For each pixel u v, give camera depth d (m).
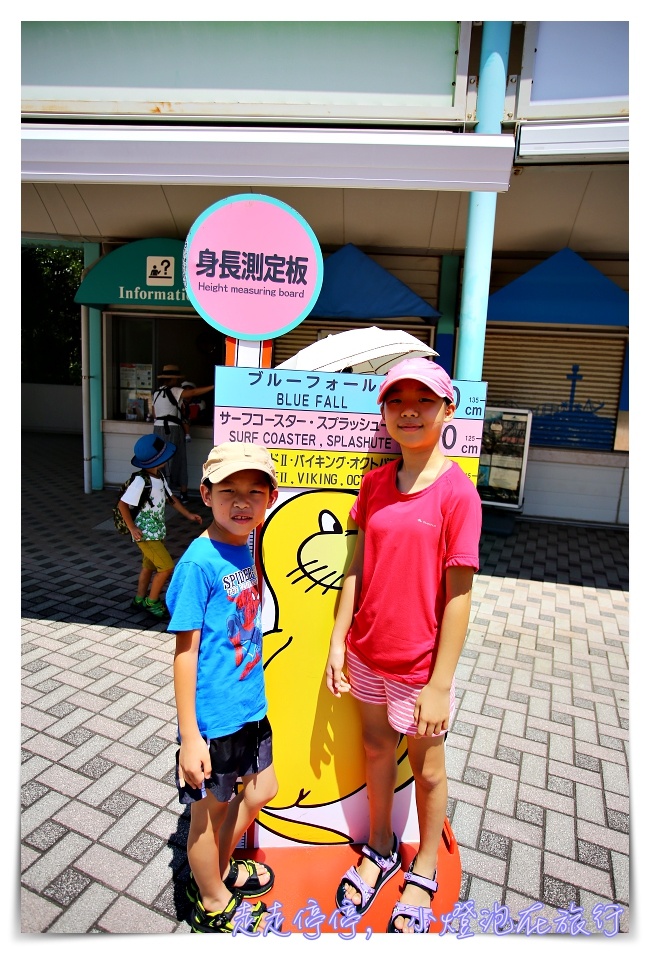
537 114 4.87
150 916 2.18
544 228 6.95
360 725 2.32
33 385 15.64
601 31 4.68
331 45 4.94
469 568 1.84
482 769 3.11
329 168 2.54
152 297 7.36
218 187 6.94
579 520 8.15
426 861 2.12
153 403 8.45
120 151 2.62
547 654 4.48
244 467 1.79
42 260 15.12
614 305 6.52
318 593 2.26
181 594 1.79
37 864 2.39
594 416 7.89
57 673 3.84
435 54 4.89
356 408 2.19
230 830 2.09
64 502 8.25
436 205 6.79
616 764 3.20
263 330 2.26
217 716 1.85
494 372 7.97
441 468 1.94
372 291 6.70
